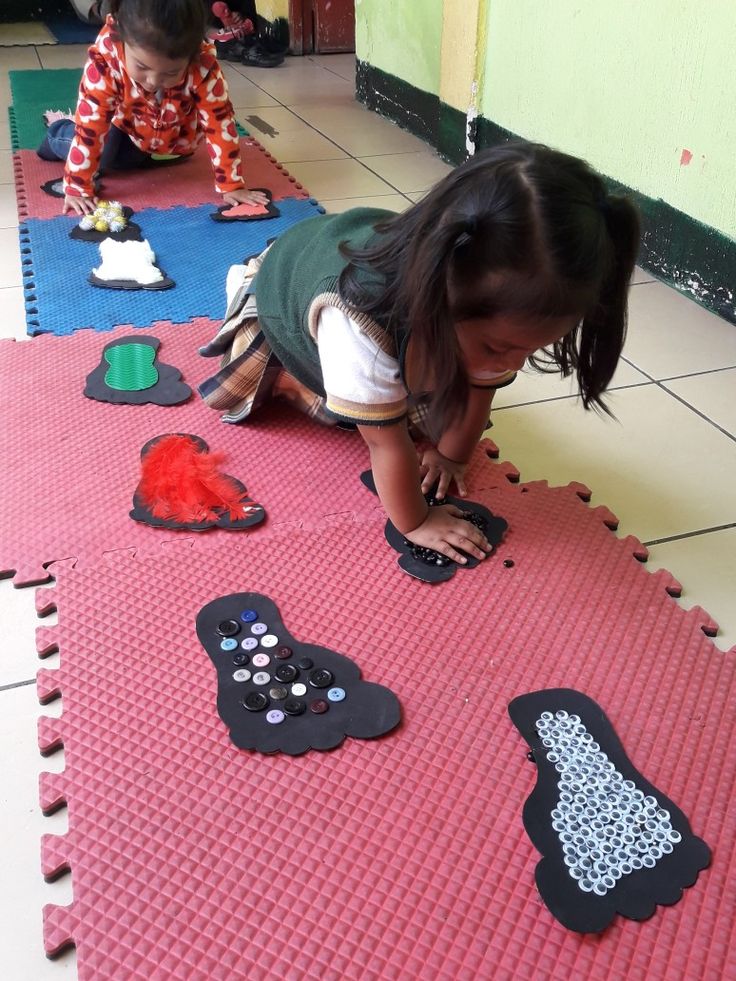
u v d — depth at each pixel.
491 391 1.03
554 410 1.32
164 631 0.90
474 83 2.20
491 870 0.71
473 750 0.80
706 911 0.68
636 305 1.64
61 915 0.67
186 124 2.05
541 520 1.07
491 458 1.20
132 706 0.83
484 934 0.67
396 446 0.94
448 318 0.75
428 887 0.69
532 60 1.97
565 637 0.91
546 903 0.68
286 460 1.17
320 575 0.98
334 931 0.67
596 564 1.01
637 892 0.69
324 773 0.78
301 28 3.56
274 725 0.81
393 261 0.82
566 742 0.80
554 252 0.69
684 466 1.20
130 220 1.91
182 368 1.36
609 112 1.77
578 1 1.77
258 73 3.34
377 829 0.73
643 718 0.83
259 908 0.68
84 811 0.74
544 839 0.73
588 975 0.64
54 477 1.12
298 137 2.58
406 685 0.86
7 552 1.00
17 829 0.74
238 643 0.89
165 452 1.13
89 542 1.02
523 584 0.98
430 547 1.01
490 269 0.70
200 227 1.89
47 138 2.20
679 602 0.97
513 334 0.75
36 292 1.59
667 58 1.58
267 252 1.17
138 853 0.71
